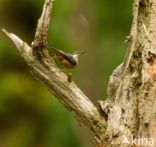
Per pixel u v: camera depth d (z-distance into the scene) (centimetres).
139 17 597
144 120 582
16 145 1666
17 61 1681
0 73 1686
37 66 592
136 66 590
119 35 1708
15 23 1708
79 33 1731
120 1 1703
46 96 1656
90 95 1680
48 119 1633
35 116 1672
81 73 1677
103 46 1709
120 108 591
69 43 1659
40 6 1684
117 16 1708
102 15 1716
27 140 1667
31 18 1714
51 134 1611
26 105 1684
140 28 595
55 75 592
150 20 593
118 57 1689
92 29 1723
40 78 595
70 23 1697
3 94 1677
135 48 593
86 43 1719
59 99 598
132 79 589
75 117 602
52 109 1616
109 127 591
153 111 580
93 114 595
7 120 1689
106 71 1686
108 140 589
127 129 585
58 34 1647
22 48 593
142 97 584
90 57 1700
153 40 589
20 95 1683
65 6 1661
